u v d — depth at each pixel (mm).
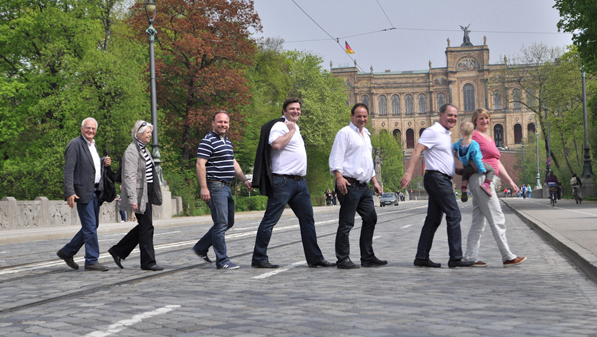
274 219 7715
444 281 6340
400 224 18625
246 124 39219
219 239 7691
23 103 34938
